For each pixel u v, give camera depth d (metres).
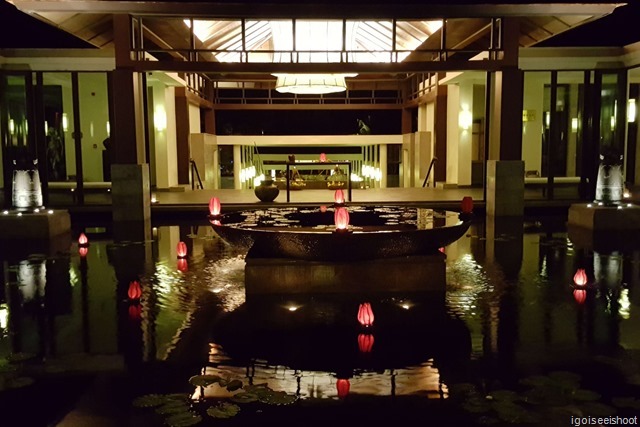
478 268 6.41
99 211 11.27
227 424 2.85
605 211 9.06
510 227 9.50
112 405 3.09
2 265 6.74
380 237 5.15
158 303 5.07
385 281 5.30
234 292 5.42
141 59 10.09
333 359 3.71
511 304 4.96
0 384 3.38
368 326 4.33
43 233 8.66
